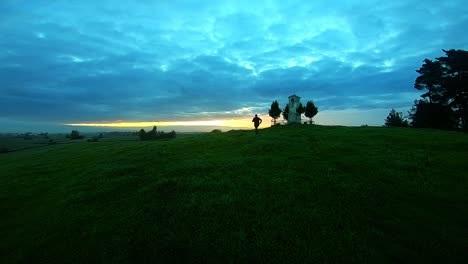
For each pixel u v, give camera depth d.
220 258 11.47
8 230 15.82
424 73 71.38
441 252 11.05
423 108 66.81
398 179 19.28
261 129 56.03
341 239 12.25
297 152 28.97
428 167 22.06
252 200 16.45
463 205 15.15
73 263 11.86
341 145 31.23
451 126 65.56
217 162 26.03
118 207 17.03
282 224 13.63
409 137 36.47
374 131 44.16
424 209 14.86
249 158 26.70
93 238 13.68
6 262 12.52
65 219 16.06
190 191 18.52
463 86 62.44
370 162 23.50
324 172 21.23
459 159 24.12
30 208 19.11
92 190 20.78
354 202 15.73
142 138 126.44
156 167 25.95
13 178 28.61
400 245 11.68
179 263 11.30
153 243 12.62
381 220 13.77
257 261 11.12
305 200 16.30
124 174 24.50
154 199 17.56
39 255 12.71
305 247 11.77
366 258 10.91
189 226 13.96
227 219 14.39
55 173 29.55
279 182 19.25
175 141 46.94
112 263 11.57
